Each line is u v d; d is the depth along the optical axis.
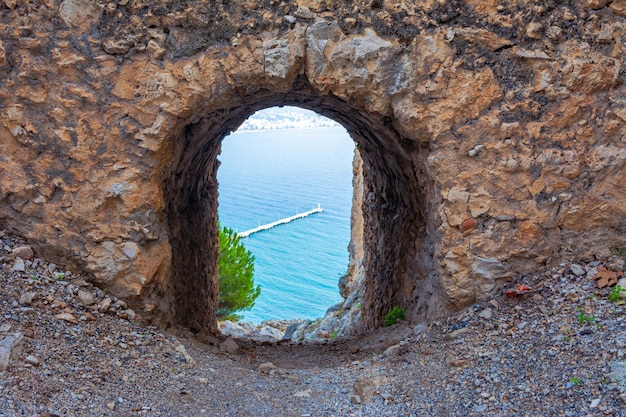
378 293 7.73
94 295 4.48
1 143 4.50
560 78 4.38
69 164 4.48
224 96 4.55
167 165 4.79
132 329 4.43
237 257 14.51
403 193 6.54
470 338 4.16
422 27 4.41
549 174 4.43
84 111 4.45
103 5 4.36
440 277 4.71
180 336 5.10
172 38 4.41
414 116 4.46
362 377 3.91
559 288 4.30
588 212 4.42
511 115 4.43
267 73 4.45
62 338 3.85
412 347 4.48
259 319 22.98
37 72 4.41
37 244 4.55
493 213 4.48
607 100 4.36
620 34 4.31
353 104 4.97
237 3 4.40
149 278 4.59
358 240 14.12
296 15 4.42
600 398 3.02
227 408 3.56
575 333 3.73
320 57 4.44
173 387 3.72
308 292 27.52
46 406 3.01
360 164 14.30
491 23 4.40
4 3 4.37
